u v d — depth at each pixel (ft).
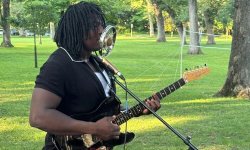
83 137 9.76
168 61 88.63
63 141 9.86
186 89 46.68
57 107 9.62
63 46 9.87
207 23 177.17
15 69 71.87
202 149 23.57
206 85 51.01
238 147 24.03
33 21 88.02
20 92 45.91
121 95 40.96
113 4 110.42
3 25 144.97
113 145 10.55
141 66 77.56
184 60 91.50
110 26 9.93
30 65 78.95
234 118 31.27
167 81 55.42
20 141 25.85
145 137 26.02
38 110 9.22
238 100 39.22
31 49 133.49
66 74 9.61
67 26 9.84
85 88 9.78
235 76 40.83
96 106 10.00
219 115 32.40
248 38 40.32
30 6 87.76
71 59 9.75
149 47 145.48
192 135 26.45
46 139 10.18
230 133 26.89
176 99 39.83
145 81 55.36
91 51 10.09
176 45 157.28
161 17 188.44
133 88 48.42
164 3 162.61
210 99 39.88
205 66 11.84
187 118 31.40
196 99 39.93
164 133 26.99
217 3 171.83
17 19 96.89
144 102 10.95
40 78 9.44
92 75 9.92
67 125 9.29
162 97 11.17
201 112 33.68
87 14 9.84
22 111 35.04
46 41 192.24
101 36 9.82
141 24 284.61
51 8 87.71
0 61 87.97
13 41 194.49
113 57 100.22
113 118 10.16
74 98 9.77
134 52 120.57
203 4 170.91
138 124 29.22
